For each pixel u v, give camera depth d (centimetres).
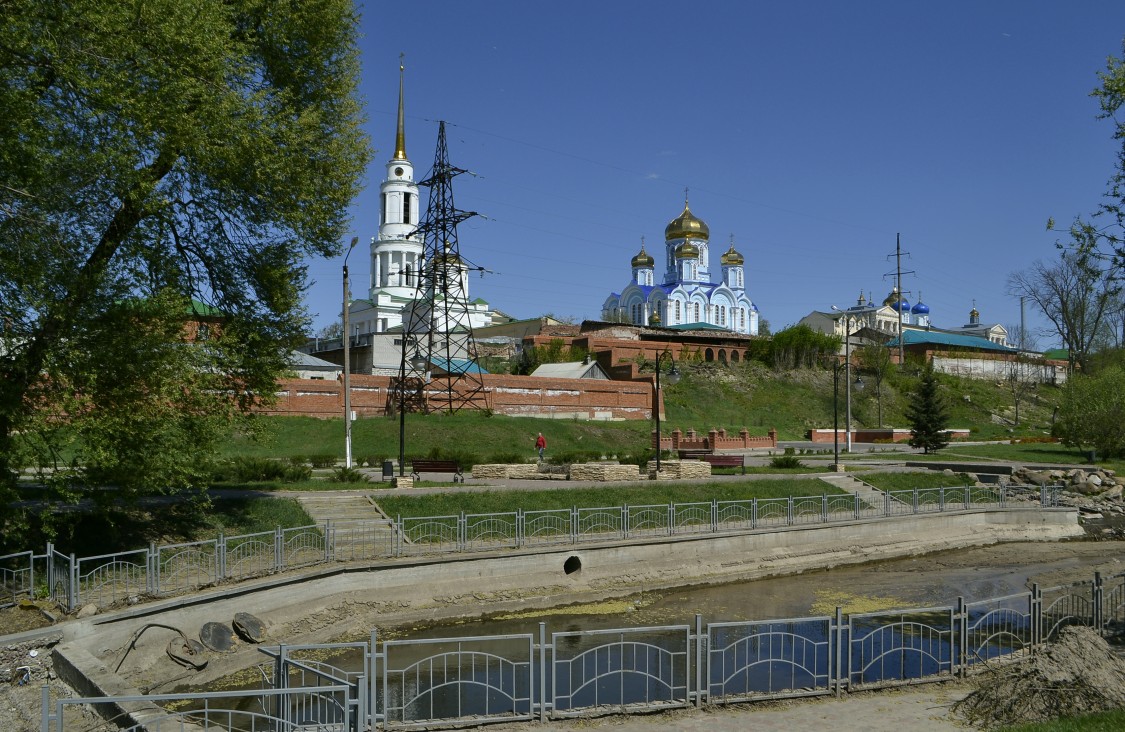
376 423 4550
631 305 11488
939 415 5144
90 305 1623
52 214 1574
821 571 2559
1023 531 3188
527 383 5888
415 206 9475
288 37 2056
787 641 1755
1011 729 970
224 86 1711
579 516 2445
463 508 2469
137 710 1001
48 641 1296
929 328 13500
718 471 3666
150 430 1680
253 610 1692
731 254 11994
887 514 2978
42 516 1584
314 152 2089
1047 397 9119
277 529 1844
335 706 1122
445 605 1959
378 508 2377
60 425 1577
